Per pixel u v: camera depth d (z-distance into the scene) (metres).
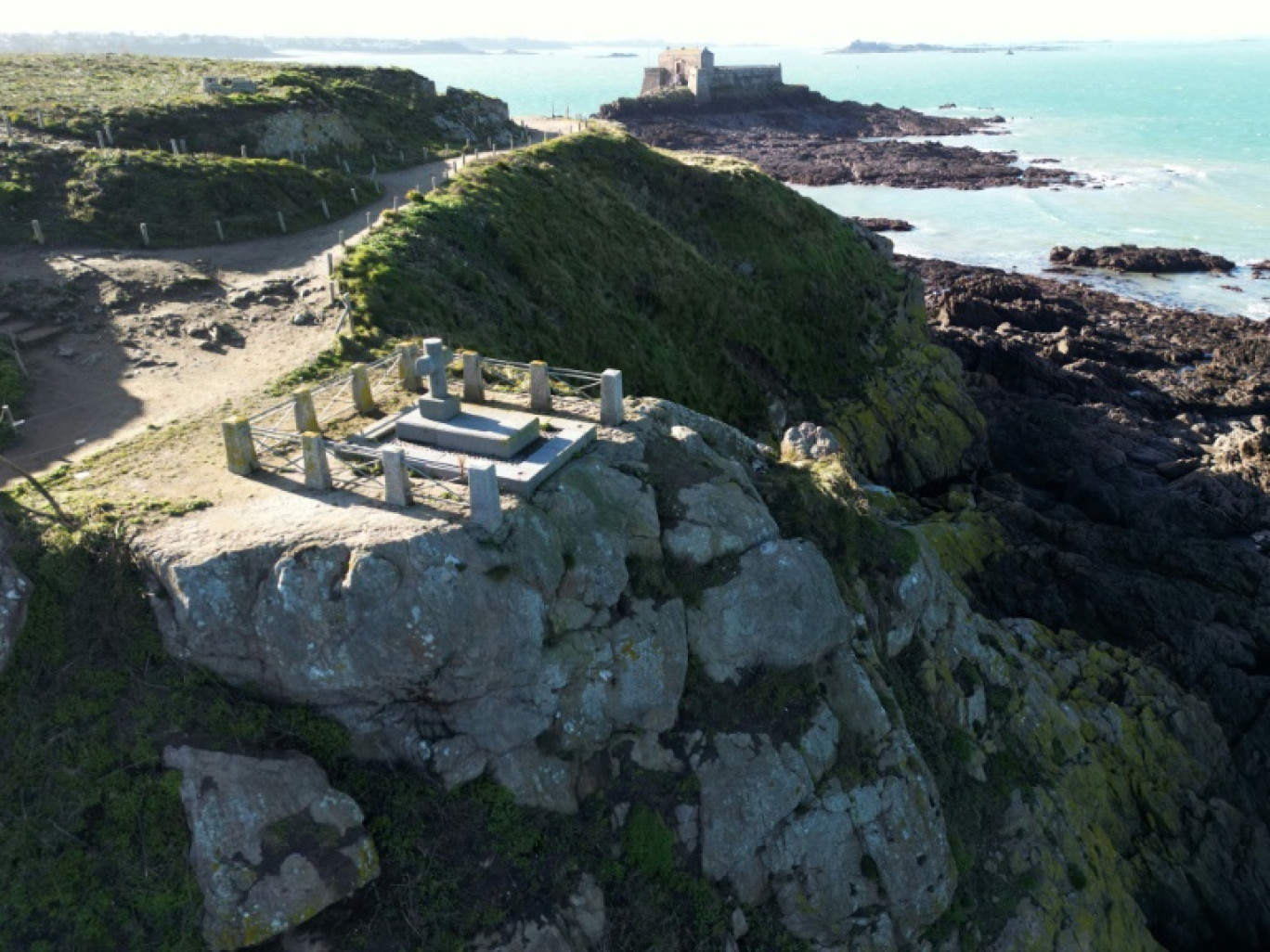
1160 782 30.16
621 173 55.22
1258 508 45.97
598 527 20.39
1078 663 33.31
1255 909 27.97
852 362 53.00
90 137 46.19
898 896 21.06
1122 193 118.06
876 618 25.44
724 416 45.66
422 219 38.53
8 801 15.70
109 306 31.25
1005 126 183.38
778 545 22.33
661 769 19.89
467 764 18.03
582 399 25.55
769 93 189.62
